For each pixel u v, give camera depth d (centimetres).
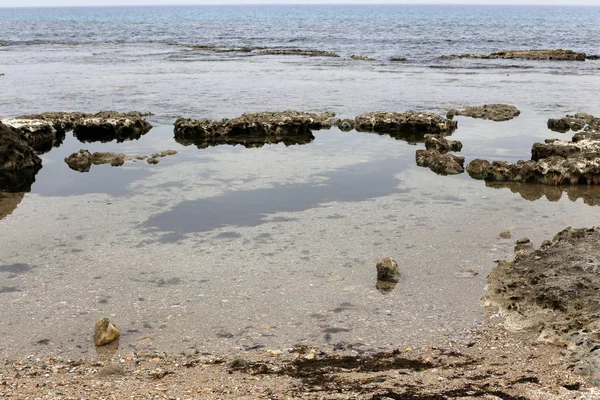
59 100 3675
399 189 1908
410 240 1475
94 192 1891
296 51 7125
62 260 1371
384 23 17200
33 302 1179
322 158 2322
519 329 1058
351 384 878
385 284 1246
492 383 867
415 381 883
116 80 4597
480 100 3659
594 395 809
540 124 2952
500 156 2342
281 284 1250
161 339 1050
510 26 14888
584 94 3869
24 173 2095
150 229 1564
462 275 1279
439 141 2434
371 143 2600
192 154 2400
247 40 9725
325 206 1739
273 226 1580
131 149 2503
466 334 1051
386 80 4588
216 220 1628
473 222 1600
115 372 937
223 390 866
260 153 2414
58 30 13625
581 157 2039
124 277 1287
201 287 1240
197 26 15962
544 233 1515
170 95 3881
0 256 1393
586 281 1134
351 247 1437
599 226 1531
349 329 1076
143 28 14712
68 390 868
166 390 868
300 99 3703
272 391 860
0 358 991
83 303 1176
